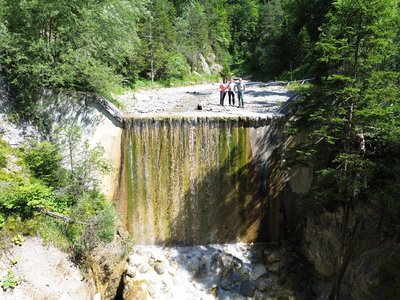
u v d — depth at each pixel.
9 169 12.69
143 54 38.25
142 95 27.92
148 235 15.83
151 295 13.58
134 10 18.05
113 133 15.33
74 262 11.76
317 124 12.57
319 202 12.62
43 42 14.25
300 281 14.34
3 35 13.66
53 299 10.46
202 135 15.55
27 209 11.59
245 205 16.08
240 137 15.71
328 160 13.29
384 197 10.66
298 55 43.88
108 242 13.31
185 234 15.98
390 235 11.70
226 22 97.56
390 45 11.00
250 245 16.17
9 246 10.73
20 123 14.27
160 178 15.64
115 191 15.49
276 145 15.82
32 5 14.07
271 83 41.88
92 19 15.60
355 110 11.01
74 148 14.33
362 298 11.74
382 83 11.03
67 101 14.95
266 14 71.69
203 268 14.79
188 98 26.94
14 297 9.90
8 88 14.34
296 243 15.80
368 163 10.81
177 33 57.12
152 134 15.40
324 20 22.94
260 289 14.11
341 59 11.25
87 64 15.16
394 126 10.91
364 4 10.49
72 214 12.71
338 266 12.57
